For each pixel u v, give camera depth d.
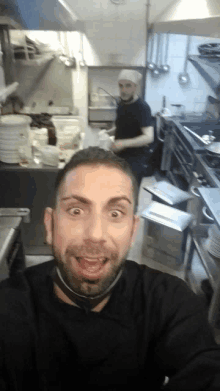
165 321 0.45
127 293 0.46
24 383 0.43
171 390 0.40
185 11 1.23
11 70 1.95
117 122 1.28
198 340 0.43
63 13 1.36
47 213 0.41
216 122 1.83
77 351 0.44
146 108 1.27
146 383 0.46
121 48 1.52
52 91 2.02
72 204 0.39
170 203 1.55
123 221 0.40
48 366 0.44
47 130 1.93
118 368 0.45
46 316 0.44
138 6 1.30
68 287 0.42
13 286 0.46
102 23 1.42
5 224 1.32
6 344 0.42
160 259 1.70
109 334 0.44
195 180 1.67
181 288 0.47
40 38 1.86
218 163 1.60
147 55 1.51
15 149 1.79
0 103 1.93
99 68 1.72
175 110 1.75
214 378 0.39
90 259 0.41
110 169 0.40
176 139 1.79
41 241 2.02
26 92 2.02
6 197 1.88
